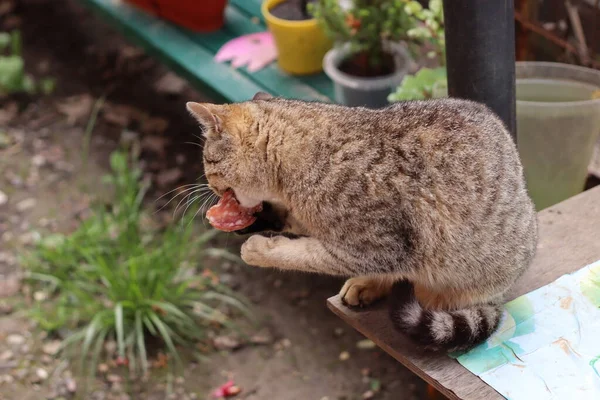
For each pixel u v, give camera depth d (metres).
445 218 1.27
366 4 1.85
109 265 1.97
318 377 1.84
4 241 2.13
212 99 2.13
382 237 1.27
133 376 1.86
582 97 1.68
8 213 2.20
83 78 2.73
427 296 1.35
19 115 2.57
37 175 2.31
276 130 1.32
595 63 1.86
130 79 2.69
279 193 1.35
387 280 1.35
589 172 1.76
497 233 1.28
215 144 1.35
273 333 1.93
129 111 2.54
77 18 3.04
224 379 1.85
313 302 1.99
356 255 1.29
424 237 1.28
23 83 2.66
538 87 1.70
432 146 1.27
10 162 2.37
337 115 1.32
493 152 1.28
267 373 1.86
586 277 1.38
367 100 1.86
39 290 2.01
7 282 2.03
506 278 1.31
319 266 1.31
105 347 1.90
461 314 1.28
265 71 2.11
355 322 1.35
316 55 2.04
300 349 1.90
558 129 1.62
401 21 1.83
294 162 1.31
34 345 1.91
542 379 1.25
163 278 1.91
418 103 1.33
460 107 1.31
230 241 2.12
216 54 2.21
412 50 1.86
